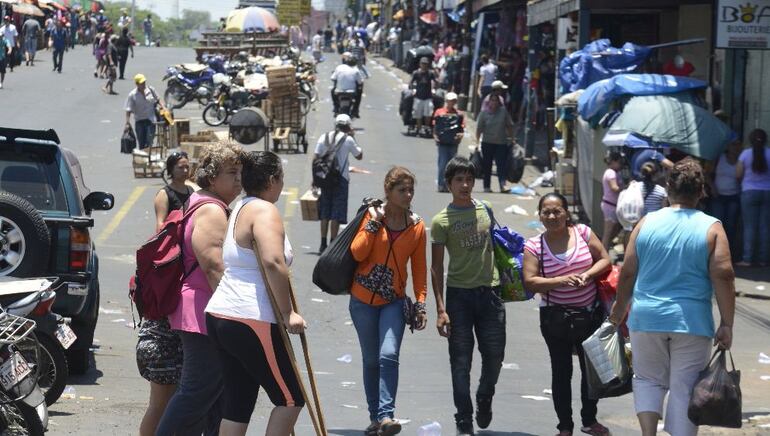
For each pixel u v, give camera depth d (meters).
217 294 10.80
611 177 30.28
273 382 10.69
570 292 14.29
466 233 14.54
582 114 33.59
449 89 77.31
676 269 11.85
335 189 29.89
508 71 63.47
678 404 11.85
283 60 79.62
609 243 30.52
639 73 36.59
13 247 16.61
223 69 71.25
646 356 12.03
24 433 12.66
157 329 12.15
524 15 64.88
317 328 23.52
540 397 17.73
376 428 14.21
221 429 10.98
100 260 30.20
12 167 17.81
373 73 99.75
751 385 19.62
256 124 49.31
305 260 30.20
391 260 14.41
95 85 77.44
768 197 30.66
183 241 11.57
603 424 16.16
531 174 47.34
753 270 30.42
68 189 17.89
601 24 49.41
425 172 47.12
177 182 17.42
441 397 17.56
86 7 153.00
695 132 30.91
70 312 17.47
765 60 33.56
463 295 14.61
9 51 82.81
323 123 61.84
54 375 15.06
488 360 14.71
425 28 102.19
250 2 139.88
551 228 14.27
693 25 41.69
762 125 33.84
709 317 11.88
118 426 14.61
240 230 10.76
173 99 68.25
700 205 31.80
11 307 13.98
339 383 18.39
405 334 23.50
